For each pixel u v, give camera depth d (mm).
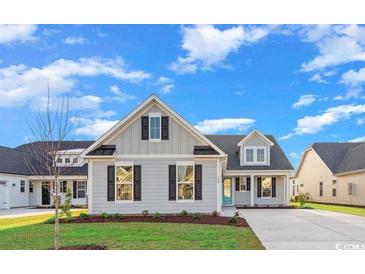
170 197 23078
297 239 13875
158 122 23453
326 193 45188
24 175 37219
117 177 23203
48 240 13703
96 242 13094
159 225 18297
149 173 23219
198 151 23062
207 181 23141
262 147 35719
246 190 36000
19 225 19266
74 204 38156
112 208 23000
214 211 22922
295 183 56844
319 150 47250
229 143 38750
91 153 23062
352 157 41656
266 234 15109
